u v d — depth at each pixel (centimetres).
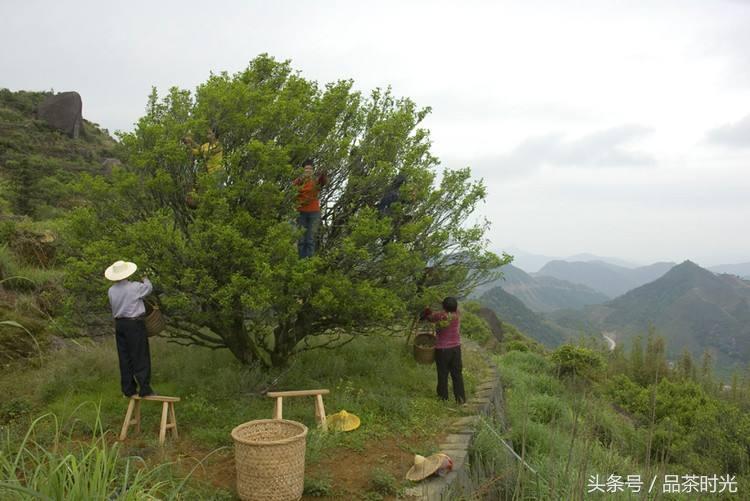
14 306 947
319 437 630
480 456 693
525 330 13800
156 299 721
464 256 878
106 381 811
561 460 661
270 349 928
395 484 557
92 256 671
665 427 1478
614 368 2517
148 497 395
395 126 805
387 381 905
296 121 759
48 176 3117
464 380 1029
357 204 833
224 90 718
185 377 809
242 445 495
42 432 618
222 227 645
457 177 862
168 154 681
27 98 5031
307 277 686
